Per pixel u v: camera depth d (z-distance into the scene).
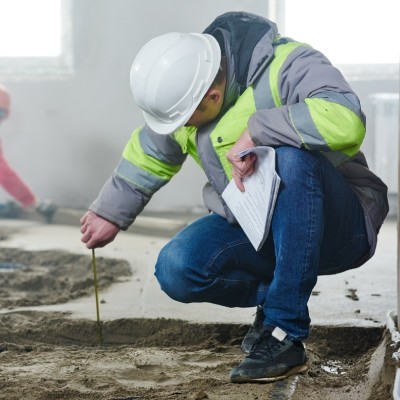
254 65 5.18
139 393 5.30
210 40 5.33
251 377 5.11
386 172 17.03
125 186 5.86
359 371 5.82
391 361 5.17
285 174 4.90
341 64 17.94
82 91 18.28
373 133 17.27
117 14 18.16
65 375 5.78
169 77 5.22
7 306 8.20
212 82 5.19
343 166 5.50
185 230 5.54
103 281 9.45
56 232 14.50
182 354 6.36
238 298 5.58
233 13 5.39
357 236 5.39
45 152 18.38
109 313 7.56
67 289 9.37
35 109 18.33
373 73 17.73
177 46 5.29
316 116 4.83
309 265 4.96
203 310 7.60
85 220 5.93
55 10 18.38
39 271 10.78
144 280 9.59
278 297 5.00
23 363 6.12
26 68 18.38
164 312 7.53
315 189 4.95
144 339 7.02
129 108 18.27
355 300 8.08
